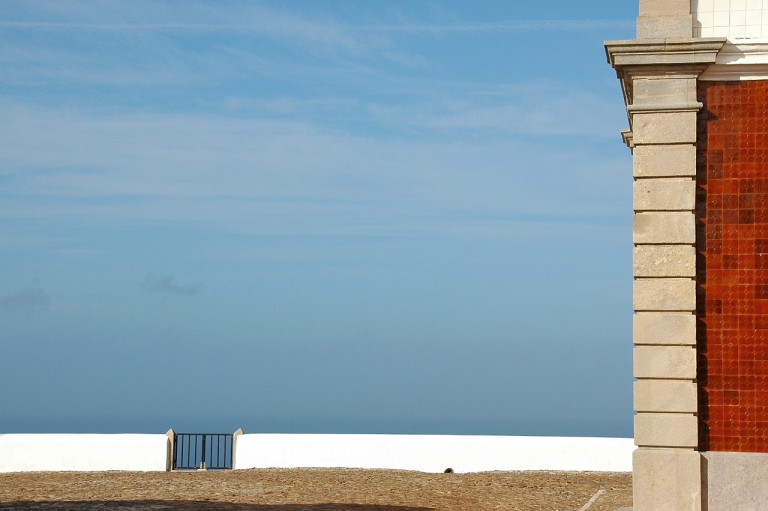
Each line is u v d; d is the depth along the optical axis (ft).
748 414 60.23
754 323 60.54
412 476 96.78
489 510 75.51
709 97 61.72
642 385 60.90
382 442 105.50
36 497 77.82
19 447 105.09
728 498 59.88
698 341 61.05
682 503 59.88
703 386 60.85
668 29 61.67
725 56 61.21
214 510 70.08
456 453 104.47
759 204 60.90
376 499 79.20
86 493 80.69
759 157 61.00
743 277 60.80
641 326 61.16
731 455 59.98
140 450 104.94
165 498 77.30
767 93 61.16
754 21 61.57
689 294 60.75
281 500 77.25
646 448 60.70
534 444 104.27
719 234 61.21
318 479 92.79
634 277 61.52
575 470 103.35
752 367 60.44
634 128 61.82
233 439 107.65
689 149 61.26
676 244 61.16
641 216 61.52
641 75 61.98
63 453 105.09
